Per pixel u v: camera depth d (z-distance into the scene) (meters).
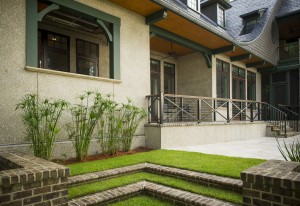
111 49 6.27
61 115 5.04
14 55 4.45
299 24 14.97
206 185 3.44
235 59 11.40
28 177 2.35
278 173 2.30
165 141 6.37
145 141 6.66
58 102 4.56
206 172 3.70
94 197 3.15
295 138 9.31
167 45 9.62
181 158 4.78
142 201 3.28
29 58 4.63
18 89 4.47
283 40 16.78
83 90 5.50
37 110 4.34
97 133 5.61
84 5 5.66
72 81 5.30
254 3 16.03
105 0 6.11
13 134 4.37
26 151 4.49
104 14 6.06
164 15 6.59
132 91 6.65
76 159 4.89
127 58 6.59
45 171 2.48
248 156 5.11
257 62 12.80
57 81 5.04
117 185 3.55
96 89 5.77
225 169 3.79
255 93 14.30
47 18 6.50
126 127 6.08
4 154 3.57
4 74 4.32
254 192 2.31
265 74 14.99
